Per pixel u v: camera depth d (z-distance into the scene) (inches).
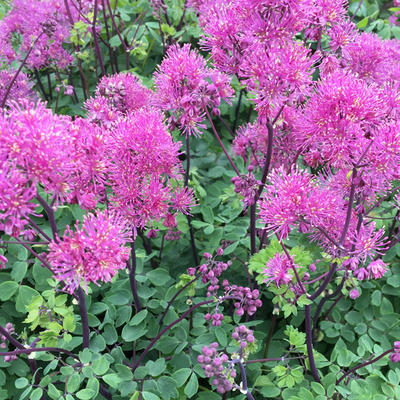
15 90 19.3
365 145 11.9
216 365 10.6
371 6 26.7
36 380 14.2
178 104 13.8
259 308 17.1
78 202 11.1
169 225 14.2
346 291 14.4
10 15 20.4
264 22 11.9
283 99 12.1
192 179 18.8
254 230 15.1
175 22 23.5
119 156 12.4
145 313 14.3
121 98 14.5
